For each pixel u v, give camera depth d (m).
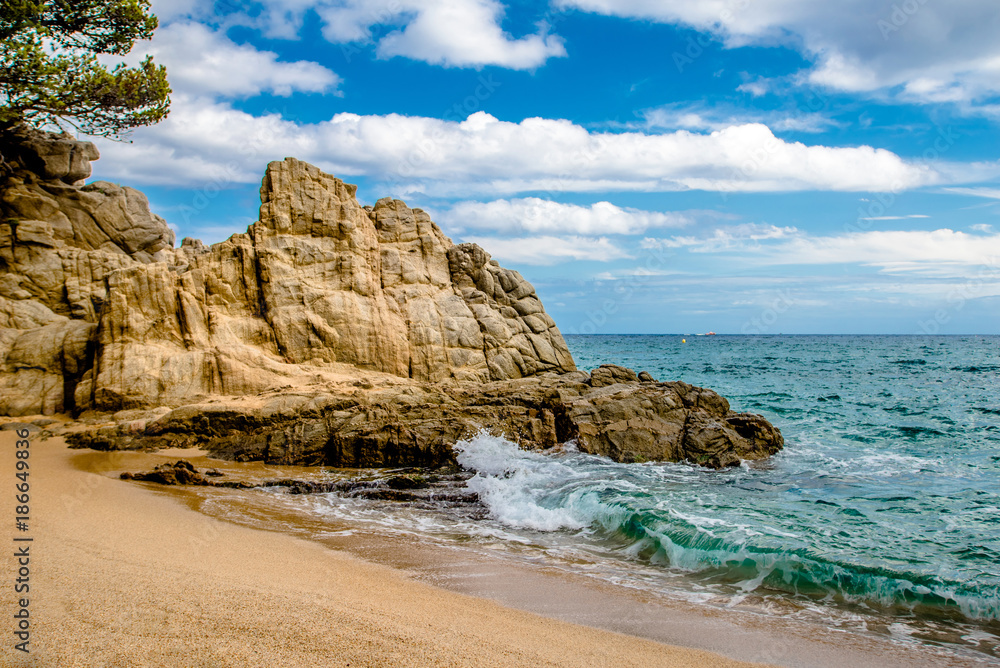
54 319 23.84
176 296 23.05
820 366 67.25
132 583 7.75
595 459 19.19
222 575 8.59
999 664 7.94
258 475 17.05
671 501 15.02
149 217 29.80
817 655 7.95
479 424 19.92
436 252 29.64
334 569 9.83
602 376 24.64
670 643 7.93
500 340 27.80
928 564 11.32
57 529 10.16
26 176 26.62
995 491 17.02
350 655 6.26
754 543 11.90
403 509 14.70
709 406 22.81
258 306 24.31
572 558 11.69
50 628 6.27
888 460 21.09
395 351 25.44
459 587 9.55
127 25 26.14
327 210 26.47
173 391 21.28
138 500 13.33
